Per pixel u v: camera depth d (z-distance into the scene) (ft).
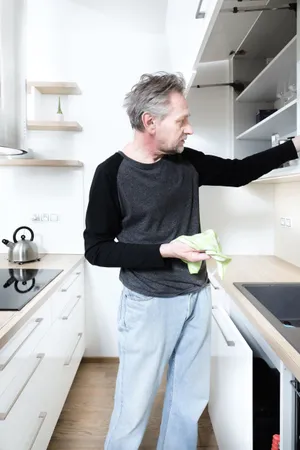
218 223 8.23
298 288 5.15
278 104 7.00
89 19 7.86
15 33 5.22
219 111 7.96
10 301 4.66
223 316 5.01
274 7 4.30
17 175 8.23
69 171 8.25
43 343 5.07
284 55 4.71
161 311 3.97
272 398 4.36
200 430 6.17
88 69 8.12
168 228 3.95
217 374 5.39
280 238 7.82
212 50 6.29
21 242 7.45
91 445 5.83
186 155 4.25
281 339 3.12
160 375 4.20
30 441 4.50
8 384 3.80
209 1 3.78
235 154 7.41
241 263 7.23
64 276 6.21
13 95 5.22
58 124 7.74
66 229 8.34
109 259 3.77
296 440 3.15
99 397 7.18
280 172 5.08
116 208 3.92
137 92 3.65
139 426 4.25
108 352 8.64
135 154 3.93
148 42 8.07
